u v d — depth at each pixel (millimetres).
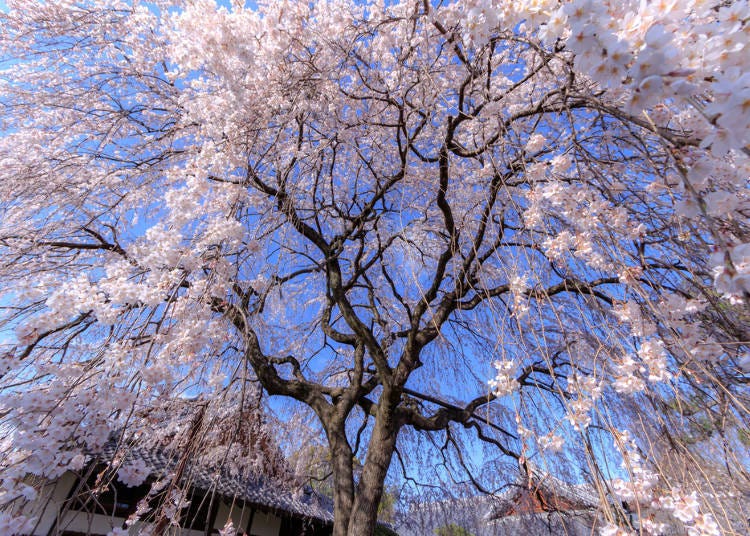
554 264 2449
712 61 844
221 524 5695
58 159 3258
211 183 2121
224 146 2352
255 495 5059
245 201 2535
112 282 1625
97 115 3609
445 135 3197
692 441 1582
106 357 1513
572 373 1474
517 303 1646
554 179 2256
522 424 1398
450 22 2076
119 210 3396
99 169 3379
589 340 2783
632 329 1732
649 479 1305
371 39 3439
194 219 2305
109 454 1634
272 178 3525
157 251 1715
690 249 1761
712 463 1504
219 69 2199
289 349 5238
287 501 5766
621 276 1619
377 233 4832
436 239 4801
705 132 1077
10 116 3371
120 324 1644
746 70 827
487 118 2732
